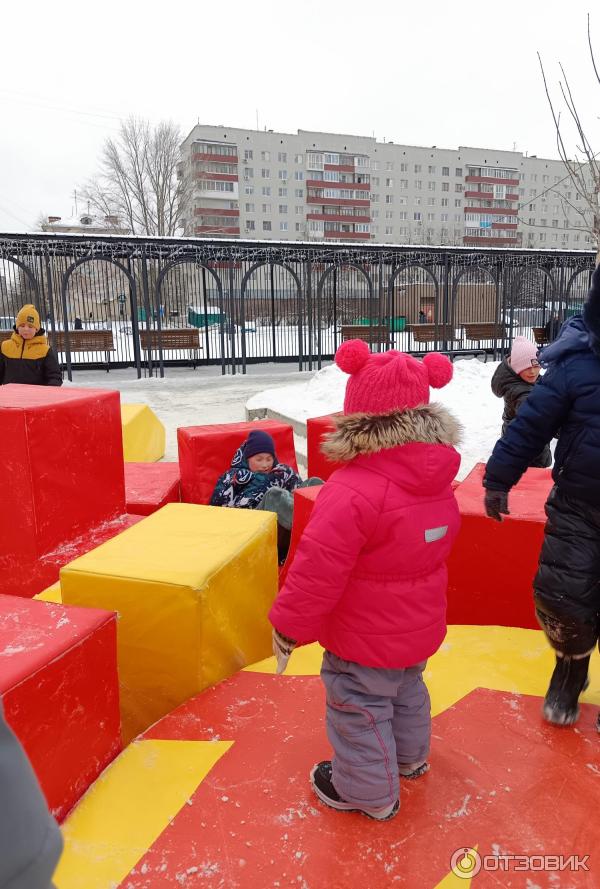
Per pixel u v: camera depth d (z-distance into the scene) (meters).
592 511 2.10
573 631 2.19
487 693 2.52
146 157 50.47
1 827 0.68
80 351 21.14
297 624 1.73
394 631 1.78
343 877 1.71
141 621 2.53
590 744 2.22
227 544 2.88
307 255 19.64
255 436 4.81
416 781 2.05
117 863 1.76
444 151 96.12
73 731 1.99
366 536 1.72
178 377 18.91
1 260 17.61
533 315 28.81
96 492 4.10
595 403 2.01
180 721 2.35
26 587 3.68
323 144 90.00
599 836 1.84
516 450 2.18
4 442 3.54
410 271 29.67
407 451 1.73
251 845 1.81
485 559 3.21
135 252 18.00
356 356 1.77
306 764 2.12
